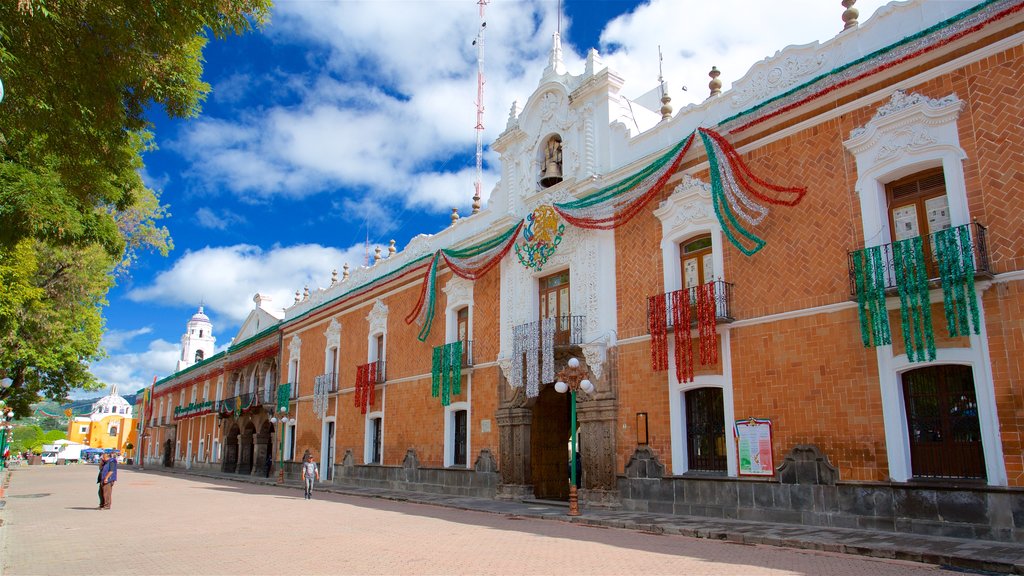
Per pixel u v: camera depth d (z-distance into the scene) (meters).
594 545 11.27
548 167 20.89
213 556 10.46
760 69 15.27
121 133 10.20
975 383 11.05
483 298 22.78
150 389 71.19
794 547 10.94
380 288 29.27
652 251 17.03
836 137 13.59
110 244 10.95
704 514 14.68
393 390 27.02
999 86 11.40
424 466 24.27
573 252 19.31
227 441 45.91
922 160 12.16
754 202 14.70
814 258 13.62
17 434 91.38
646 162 17.45
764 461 13.78
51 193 9.30
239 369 45.69
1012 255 10.88
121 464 73.25
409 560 9.81
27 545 12.19
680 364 15.61
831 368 13.05
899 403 12.04
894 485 11.80
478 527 14.24
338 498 23.86
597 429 17.48
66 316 28.02
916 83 12.47
